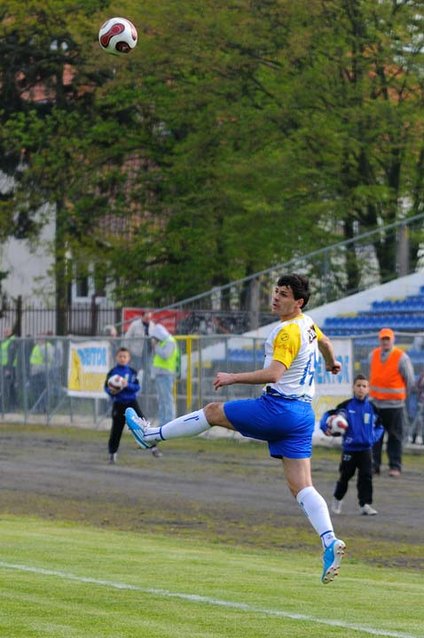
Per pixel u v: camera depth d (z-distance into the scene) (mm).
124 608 22594
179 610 22484
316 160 94312
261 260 100312
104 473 56281
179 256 105562
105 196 109375
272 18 93500
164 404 71250
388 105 90000
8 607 22531
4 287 130625
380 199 93875
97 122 110188
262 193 95375
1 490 49969
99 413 81812
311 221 95750
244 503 45938
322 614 22469
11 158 115062
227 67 97062
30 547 32344
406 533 38812
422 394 63438
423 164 95750
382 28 90188
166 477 54625
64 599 23531
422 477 53875
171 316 90875
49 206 113625
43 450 67688
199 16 96438
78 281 111500
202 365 74938
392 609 23438
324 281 89812
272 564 31250
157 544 35281
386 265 88375
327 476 54188
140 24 98500
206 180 104062
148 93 105938
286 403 24562
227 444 71125
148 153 109188
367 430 42562
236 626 20875
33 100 116188
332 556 23750
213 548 35094
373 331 82375
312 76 92000
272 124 96750
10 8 109875
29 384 88688
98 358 81438
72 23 106062
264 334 87438
